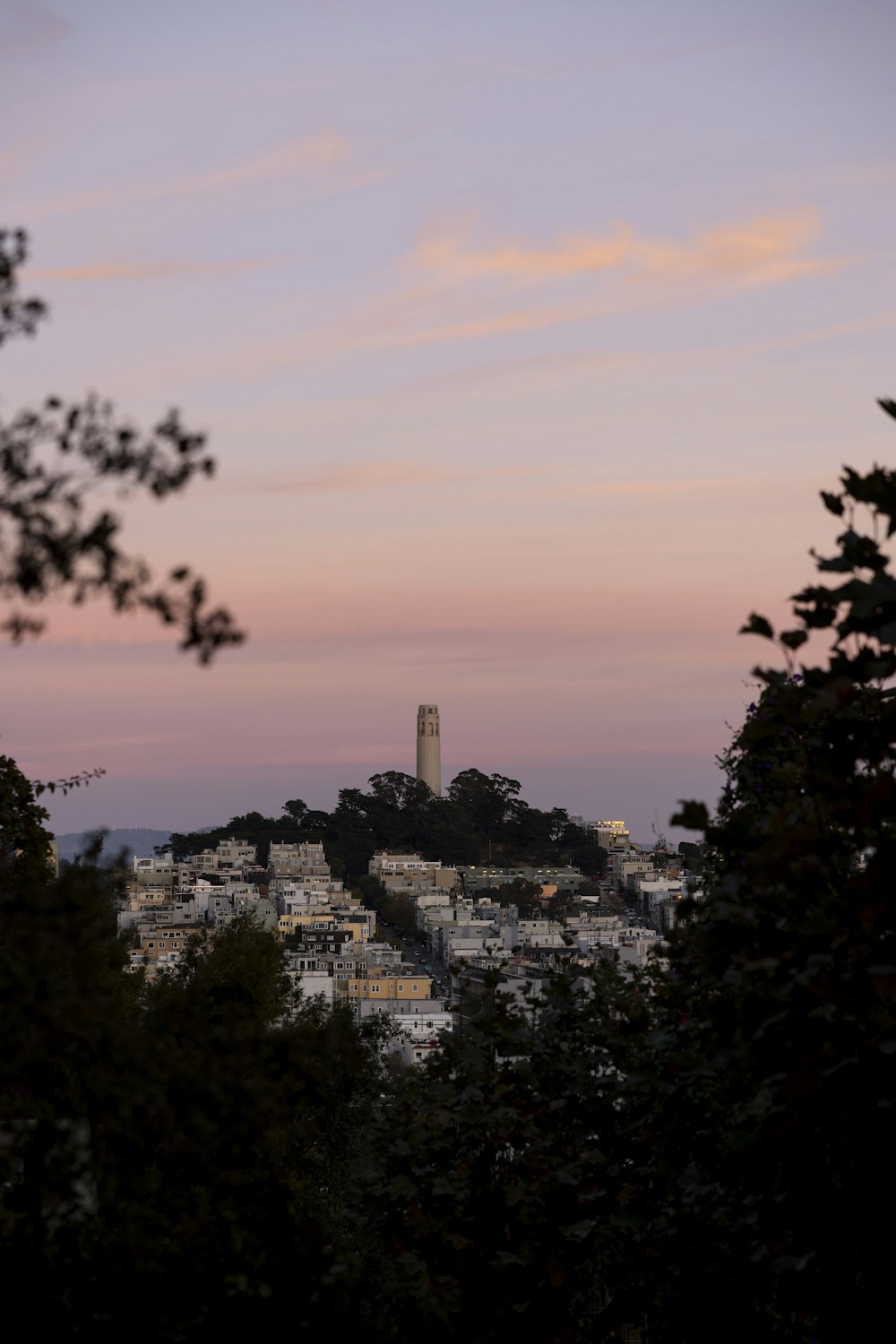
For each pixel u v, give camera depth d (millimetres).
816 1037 13594
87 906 15141
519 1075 25766
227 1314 16656
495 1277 24344
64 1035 14820
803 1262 14391
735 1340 20703
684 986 21734
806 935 13742
